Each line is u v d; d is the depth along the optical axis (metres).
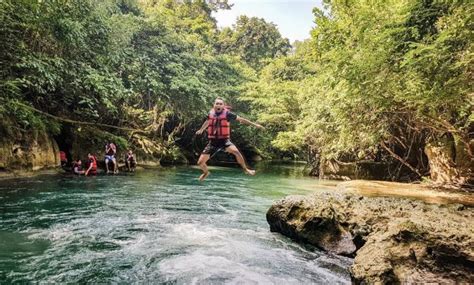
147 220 8.73
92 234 7.30
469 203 8.55
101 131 19.73
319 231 7.21
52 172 16.41
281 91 30.92
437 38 6.89
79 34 15.13
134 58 22.86
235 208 10.81
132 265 5.77
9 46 13.29
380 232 5.78
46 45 15.20
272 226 8.28
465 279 4.59
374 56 8.43
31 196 10.79
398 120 14.91
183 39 29.12
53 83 14.22
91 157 17.16
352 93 10.38
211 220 9.09
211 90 27.84
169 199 11.80
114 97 19.20
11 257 5.81
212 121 6.56
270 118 29.50
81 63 16.39
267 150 42.41
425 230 5.14
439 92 7.46
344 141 15.81
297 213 7.68
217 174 21.53
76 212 9.08
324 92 17.56
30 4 12.49
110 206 10.06
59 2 14.44
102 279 5.18
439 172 13.65
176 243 7.00
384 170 18.52
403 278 4.73
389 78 8.63
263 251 6.77
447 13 7.01
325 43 11.95
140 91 23.89
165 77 25.05
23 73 14.23
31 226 7.58
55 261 5.75
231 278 5.42
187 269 5.70
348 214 7.27
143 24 25.31
